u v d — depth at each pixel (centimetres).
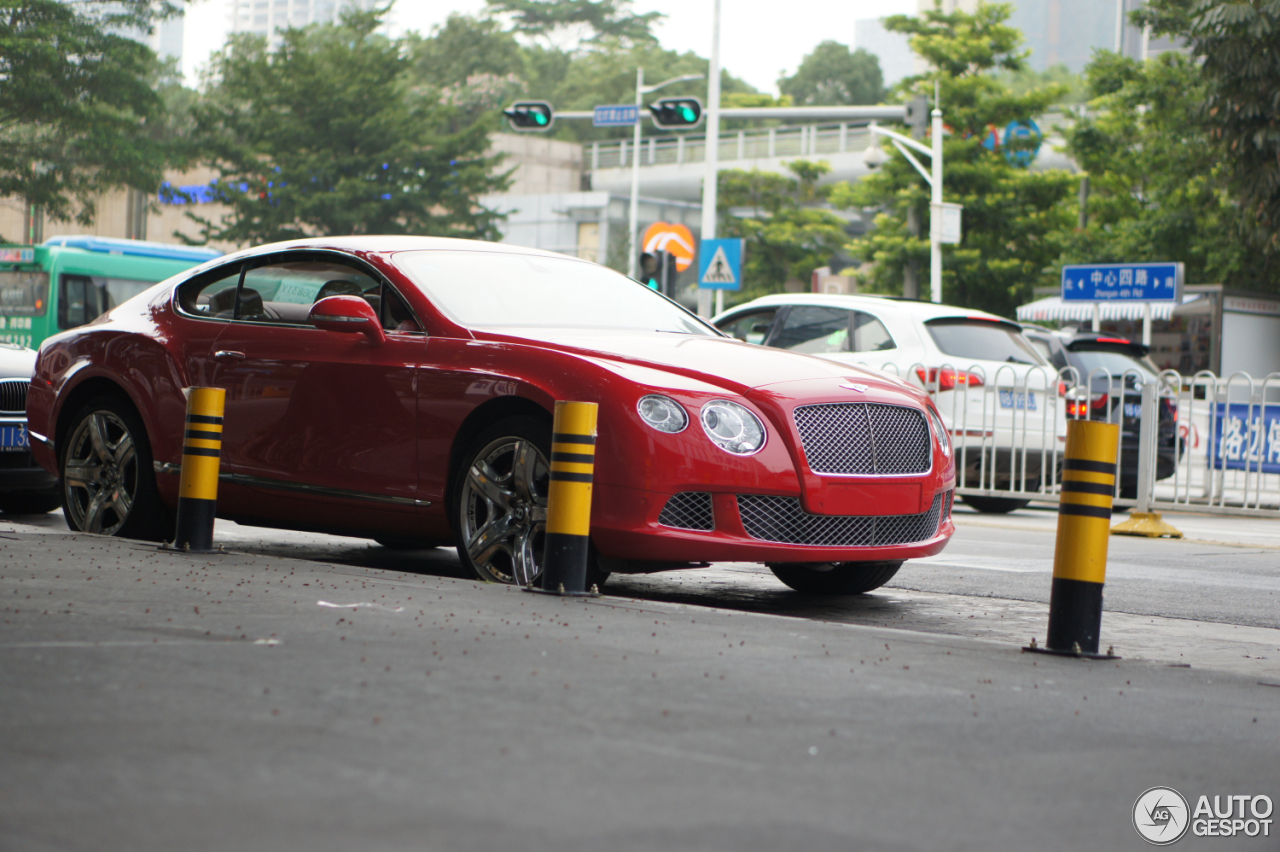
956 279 4741
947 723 425
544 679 452
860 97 13638
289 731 372
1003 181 4634
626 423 685
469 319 771
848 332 1541
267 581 657
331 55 6581
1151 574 989
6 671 430
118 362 884
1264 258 3506
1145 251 4184
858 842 304
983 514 1616
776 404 705
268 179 6406
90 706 391
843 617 749
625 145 9638
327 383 789
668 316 854
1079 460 584
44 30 5278
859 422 727
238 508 836
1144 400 1367
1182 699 495
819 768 363
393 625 541
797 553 701
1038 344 1673
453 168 6719
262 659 463
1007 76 10262
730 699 439
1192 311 3284
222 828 292
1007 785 360
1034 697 478
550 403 702
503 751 361
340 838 288
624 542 686
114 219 7644
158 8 5594
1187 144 4059
